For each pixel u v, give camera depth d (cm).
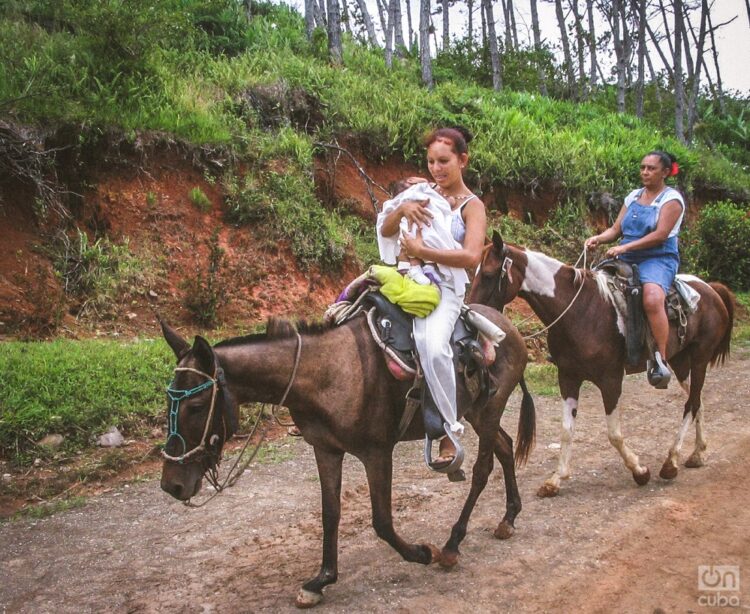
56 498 552
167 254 945
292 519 515
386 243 408
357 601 390
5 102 871
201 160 1034
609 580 412
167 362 746
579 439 707
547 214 1462
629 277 575
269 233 1014
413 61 2303
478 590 400
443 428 384
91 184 938
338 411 375
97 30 1064
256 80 1236
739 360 1076
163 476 351
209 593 407
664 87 3516
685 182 1889
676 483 577
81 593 412
